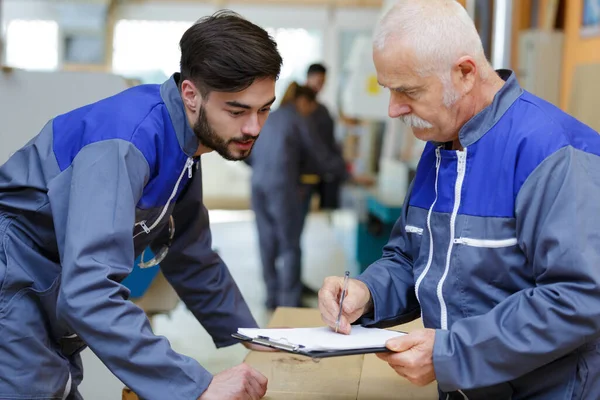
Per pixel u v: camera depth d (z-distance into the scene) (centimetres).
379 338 146
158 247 187
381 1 1027
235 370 152
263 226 484
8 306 154
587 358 137
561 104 459
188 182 175
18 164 159
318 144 480
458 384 135
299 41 1047
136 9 1007
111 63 1009
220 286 192
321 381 175
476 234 141
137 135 147
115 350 138
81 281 137
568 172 131
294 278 485
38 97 229
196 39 142
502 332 131
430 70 135
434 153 158
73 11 991
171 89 154
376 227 570
